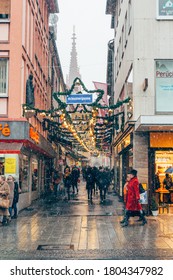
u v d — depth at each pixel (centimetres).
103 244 1274
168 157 2170
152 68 2106
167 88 2106
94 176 2922
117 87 3397
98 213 2136
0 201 1703
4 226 1675
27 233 1491
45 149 3117
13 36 2166
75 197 3256
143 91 2102
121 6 3036
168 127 1962
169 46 2112
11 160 2098
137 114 2095
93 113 2292
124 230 1561
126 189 1745
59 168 4772
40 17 3155
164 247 1226
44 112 2234
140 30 2117
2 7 2189
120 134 2789
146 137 2116
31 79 2319
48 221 1830
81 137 4219
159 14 2122
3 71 2169
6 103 2153
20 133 2116
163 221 1823
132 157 2208
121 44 2978
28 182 2591
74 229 1589
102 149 5194
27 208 2394
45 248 1212
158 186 2228
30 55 2548
